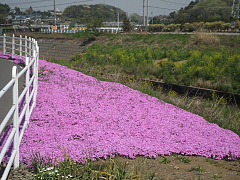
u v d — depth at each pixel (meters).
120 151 6.75
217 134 8.78
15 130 5.39
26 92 7.39
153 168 6.27
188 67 22.70
